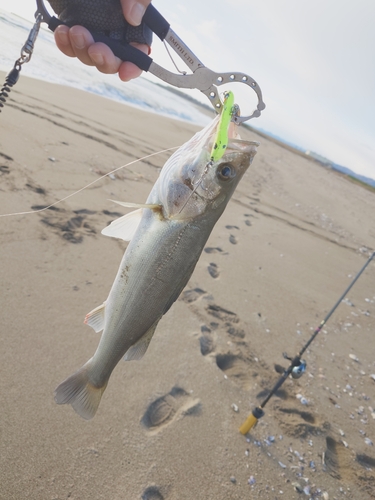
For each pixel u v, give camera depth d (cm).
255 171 299
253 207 201
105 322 41
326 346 103
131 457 56
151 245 40
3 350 61
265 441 67
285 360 90
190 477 57
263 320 101
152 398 66
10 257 78
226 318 95
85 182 122
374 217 341
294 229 193
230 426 67
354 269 171
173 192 40
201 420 66
